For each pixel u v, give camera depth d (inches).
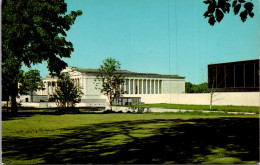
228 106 1664.6
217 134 507.8
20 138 499.5
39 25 1121.4
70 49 1301.7
